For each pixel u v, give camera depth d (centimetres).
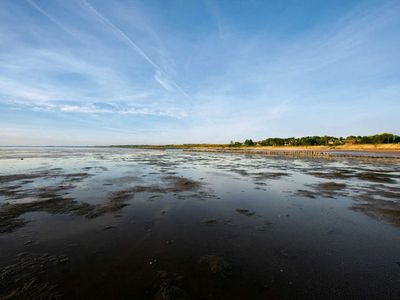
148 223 862
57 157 4703
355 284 504
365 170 2547
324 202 1179
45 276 520
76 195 1273
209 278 522
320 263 592
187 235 761
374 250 665
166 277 523
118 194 1306
